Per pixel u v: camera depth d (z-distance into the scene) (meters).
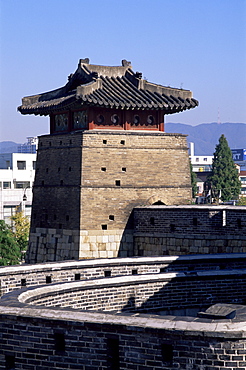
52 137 54.28
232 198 121.62
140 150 52.41
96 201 50.94
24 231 90.62
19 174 140.12
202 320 17.52
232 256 34.00
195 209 46.56
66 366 19.08
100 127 52.06
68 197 51.81
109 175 51.44
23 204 118.19
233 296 31.98
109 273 33.22
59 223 52.66
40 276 31.66
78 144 51.22
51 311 19.52
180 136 53.84
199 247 46.38
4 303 20.97
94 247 50.69
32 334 19.59
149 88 53.72
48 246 53.56
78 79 54.56
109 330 18.34
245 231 43.78
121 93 52.56
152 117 53.69
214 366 16.92
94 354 18.64
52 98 56.88
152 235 49.59
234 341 16.77
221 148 122.12
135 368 17.89
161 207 49.06
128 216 51.44
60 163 52.97
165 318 17.86
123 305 29.34
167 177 53.22
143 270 33.66
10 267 30.91
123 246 51.22
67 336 19.02
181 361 17.27
